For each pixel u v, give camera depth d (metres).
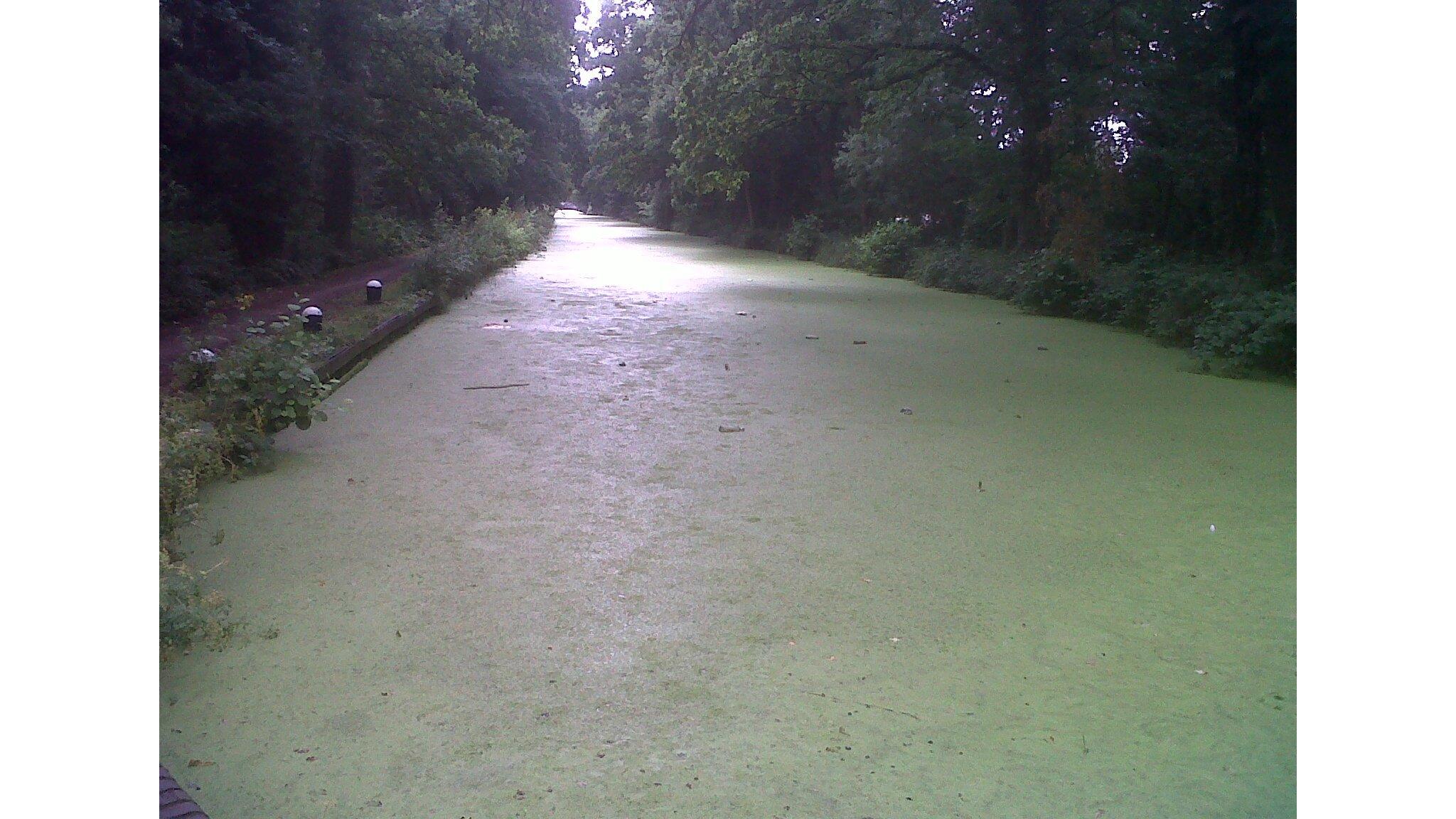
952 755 3.20
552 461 6.62
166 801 2.39
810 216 32.66
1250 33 15.28
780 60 21.19
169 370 8.91
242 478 6.12
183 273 13.66
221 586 4.47
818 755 3.19
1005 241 22.31
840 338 12.77
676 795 2.97
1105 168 18.45
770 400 8.72
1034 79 19.47
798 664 3.81
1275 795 2.97
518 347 11.53
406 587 4.48
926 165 26.19
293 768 3.08
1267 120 14.73
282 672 3.69
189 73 15.59
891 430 7.64
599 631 4.06
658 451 6.91
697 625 4.14
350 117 21.77
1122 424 7.88
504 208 34.12
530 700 3.51
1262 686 3.65
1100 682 3.69
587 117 53.88
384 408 8.16
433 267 16.91
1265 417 8.16
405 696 3.53
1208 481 6.33
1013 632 4.11
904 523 5.46
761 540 5.16
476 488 6.00
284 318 8.36
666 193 52.78
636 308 16.14
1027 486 6.20
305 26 20.16
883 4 21.38
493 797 2.95
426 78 24.72
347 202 23.20
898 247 24.69
